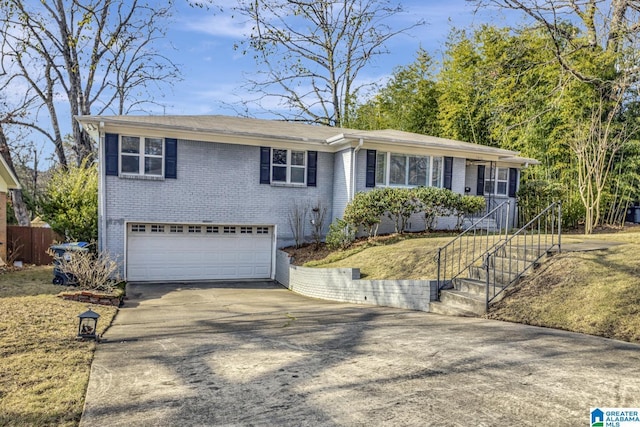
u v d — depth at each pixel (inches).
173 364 187.2
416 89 1030.4
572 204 639.1
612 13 459.8
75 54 773.9
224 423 127.3
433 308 309.6
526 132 682.2
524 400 134.8
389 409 132.2
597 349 187.2
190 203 545.6
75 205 525.3
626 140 621.0
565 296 255.0
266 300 423.5
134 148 519.5
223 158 560.7
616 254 287.9
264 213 583.5
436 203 549.3
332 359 189.2
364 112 1141.1
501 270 318.0
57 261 410.6
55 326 247.3
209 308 366.0
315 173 606.5
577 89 593.0
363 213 521.3
